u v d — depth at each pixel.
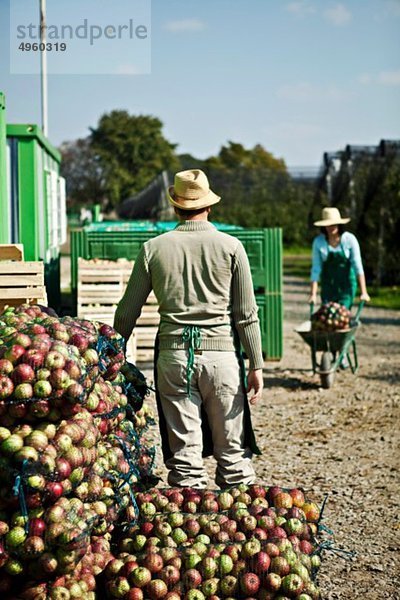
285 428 8.61
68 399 3.88
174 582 4.00
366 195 27.77
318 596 4.08
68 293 19.92
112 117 90.31
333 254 10.98
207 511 4.48
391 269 26.31
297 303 21.31
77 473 3.87
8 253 6.95
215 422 5.06
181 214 5.12
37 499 3.71
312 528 4.47
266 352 12.01
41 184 12.09
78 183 85.19
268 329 11.95
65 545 3.71
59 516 3.73
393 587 4.86
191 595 3.96
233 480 5.02
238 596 3.99
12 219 11.05
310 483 6.79
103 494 4.12
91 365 4.19
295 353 13.23
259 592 3.99
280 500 4.53
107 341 4.52
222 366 4.95
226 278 4.98
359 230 27.84
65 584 3.84
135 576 3.98
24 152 11.03
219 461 5.08
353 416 9.12
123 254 11.41
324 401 9.84
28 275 6.55
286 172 49.88
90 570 4.02
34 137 11.01
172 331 4.99
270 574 4.00
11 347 3.90
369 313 19.14
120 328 5.20
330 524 5.87
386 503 6.30
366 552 5.37
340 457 7.55
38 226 11.51
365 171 29.08
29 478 3.67
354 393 10.27
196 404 5.02
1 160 9.30
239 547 4.11
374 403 9.73
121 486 4.31
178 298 4.98
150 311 11.25
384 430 8.52
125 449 4.45
